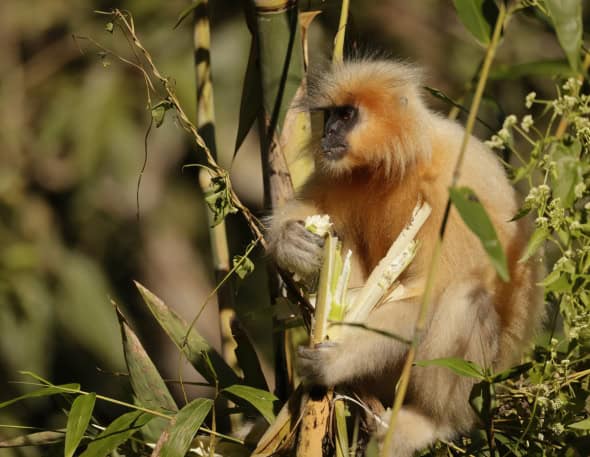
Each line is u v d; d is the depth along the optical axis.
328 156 9.27
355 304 8.07
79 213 18.09
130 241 19.41
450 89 17.36
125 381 9.09
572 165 7.72
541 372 7.77
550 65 6.00
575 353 7.97
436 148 8.92
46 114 17.72
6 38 18.27
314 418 7.48
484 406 7.43
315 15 9.06
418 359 8.75
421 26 17.62
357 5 17.42
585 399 7.67
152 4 17.31
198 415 7.32
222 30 17.72
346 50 10.45
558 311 8.45
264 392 7.70
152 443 8.23
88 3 18.12
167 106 7.81
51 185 18.02
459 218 8.70
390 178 9.09
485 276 8.71
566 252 7.71
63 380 17.34
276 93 8.62
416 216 8.55
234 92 17.69
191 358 8.59
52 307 17.02
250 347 8.68
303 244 8.49
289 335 8.45
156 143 18.89
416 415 8.98
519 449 8.10
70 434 7.10
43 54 18.12
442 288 8.73
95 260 18.77
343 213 9.48
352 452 8.19
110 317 17.41
